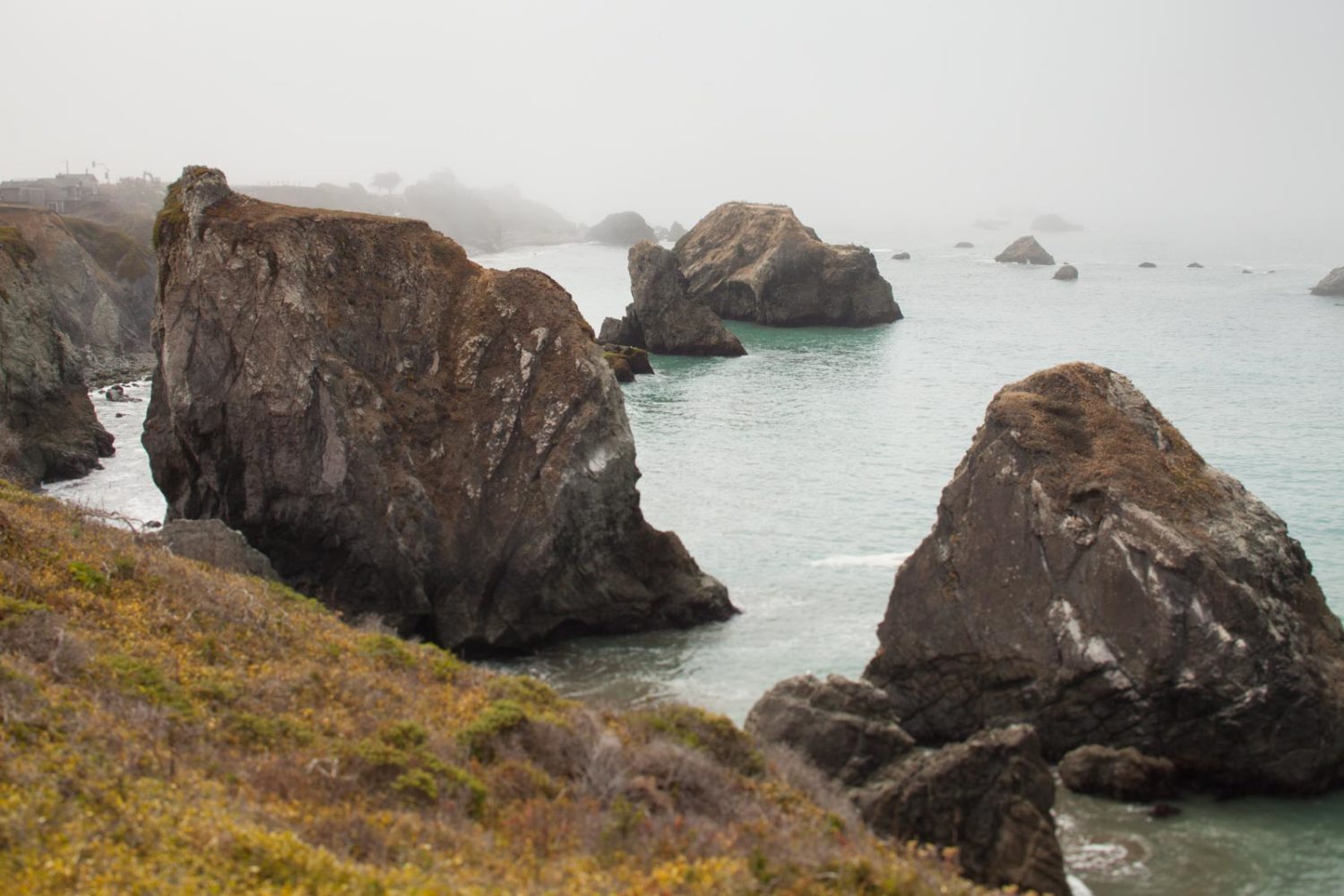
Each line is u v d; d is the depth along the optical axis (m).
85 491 70.62
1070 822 35.12
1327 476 71.19
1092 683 38.94
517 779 27.11
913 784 30.14
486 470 50.66
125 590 35.41
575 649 49.34
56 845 20.36
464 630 48.88
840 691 34.88
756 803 27.67
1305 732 37.22
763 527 63.69
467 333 54.06
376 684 32.56
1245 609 37.78
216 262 53.16
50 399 75.75
